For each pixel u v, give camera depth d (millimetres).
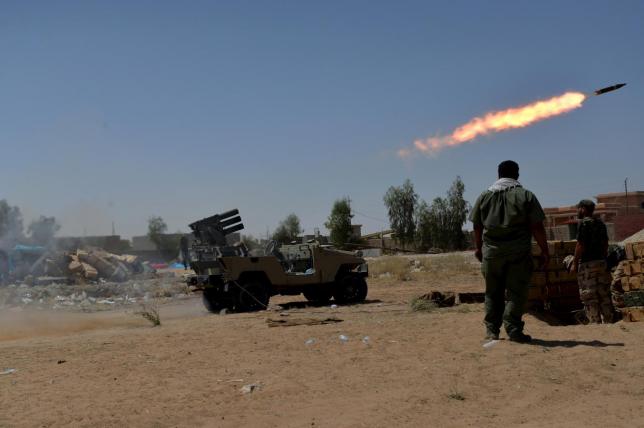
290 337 8969
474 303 12984
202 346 8555
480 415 4926
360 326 9805
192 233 17109
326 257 17266
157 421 5012
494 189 7254
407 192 59250
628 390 5406
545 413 4926
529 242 7156
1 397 5977
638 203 45594
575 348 6777
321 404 5355
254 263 16344
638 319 8625
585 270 8922
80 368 7324
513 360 6398
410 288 21812
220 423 4941
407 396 5422
